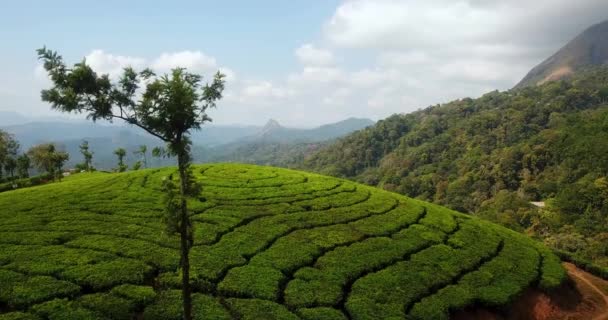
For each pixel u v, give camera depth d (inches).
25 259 915.4
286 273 995.9
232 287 900.6
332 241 1163.9
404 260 1135.0
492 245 1316.4
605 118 4763.8
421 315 912.3
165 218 609.3
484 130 6392.7
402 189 5615.2
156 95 553.3
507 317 1031.6
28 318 723.4
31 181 2578.7
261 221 1240.2
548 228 3393.2
